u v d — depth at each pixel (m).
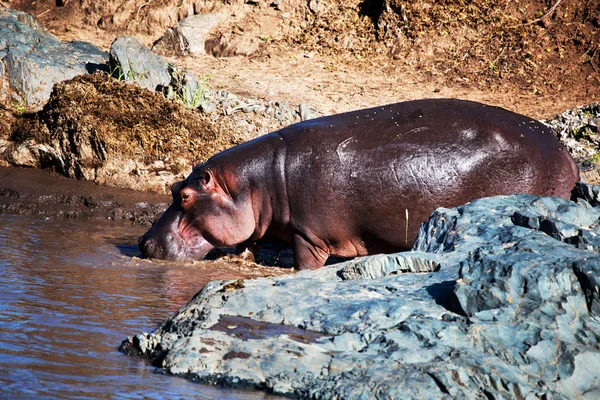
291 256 33.03
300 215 28.81
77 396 14.79
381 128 28.78
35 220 35.19
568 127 46.84
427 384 14.89
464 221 22.25
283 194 28.95
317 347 16.56
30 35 52.00
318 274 21.02
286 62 58.59
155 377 16.09
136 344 17.69
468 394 14.78
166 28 63.22
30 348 17.25
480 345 16.17
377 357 15.91
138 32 63.19
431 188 27.81
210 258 30.97
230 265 29.53
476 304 17.17
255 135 45.78
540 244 19.27
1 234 31.03
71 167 40.94
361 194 28.20
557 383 15.45
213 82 53.34
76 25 64.12
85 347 17.67
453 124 28.52
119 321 19.88
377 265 20.42
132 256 29.66
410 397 14.62
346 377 15.30
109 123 41.03
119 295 22.69
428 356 15.77
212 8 63.38
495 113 29.08
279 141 29.58
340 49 60.53
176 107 43.78
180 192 30.02
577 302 17.06
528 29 58.59
